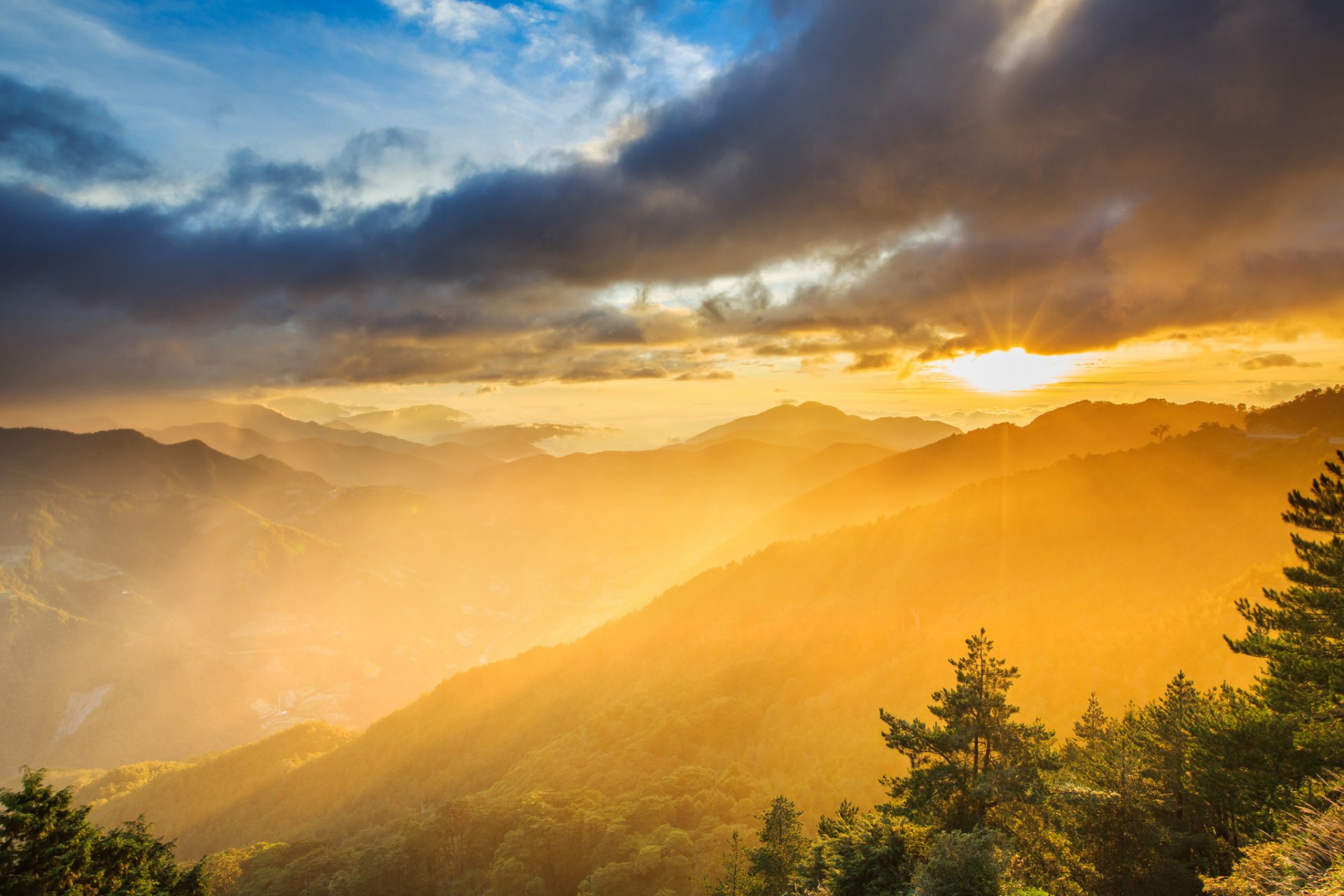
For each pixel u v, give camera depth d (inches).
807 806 2738.7
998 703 1112.8
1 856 907.4
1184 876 896.3
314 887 3299.7
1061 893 907.4
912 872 911.0
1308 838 610.9
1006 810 1039.0
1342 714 839.1
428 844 3265.3
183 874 1058.1
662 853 2522.1
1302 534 3299.7
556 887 2878.9
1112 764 1101.7
